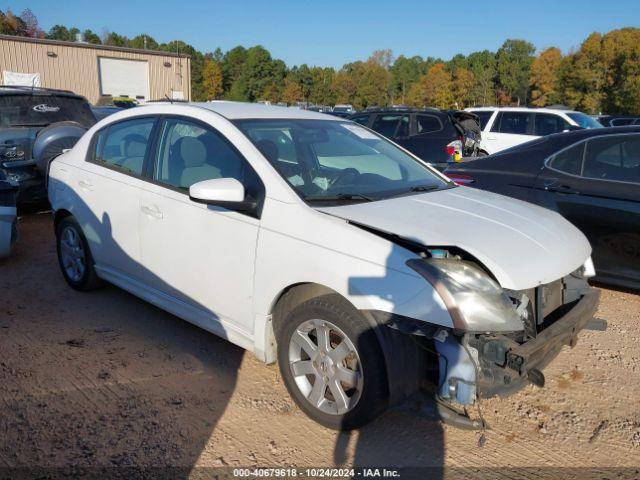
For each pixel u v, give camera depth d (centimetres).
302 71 11556
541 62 8719
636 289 514
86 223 457
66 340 403
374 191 355
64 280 529
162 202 379
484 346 271
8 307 461
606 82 6388
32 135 788
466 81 9544
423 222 304
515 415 330
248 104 433
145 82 3647
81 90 3356
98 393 335
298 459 285
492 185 564
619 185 486
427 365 284
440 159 987
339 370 293
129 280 427
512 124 1288
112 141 444
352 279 278
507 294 278
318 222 300
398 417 322
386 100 11538
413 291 263
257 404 331
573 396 352
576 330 305
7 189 566
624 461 292
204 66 11625
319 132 397
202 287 360
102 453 282
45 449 283
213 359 382
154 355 385
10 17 7000
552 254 303
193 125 381
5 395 329
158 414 317
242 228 329
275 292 313
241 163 344
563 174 523
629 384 367
